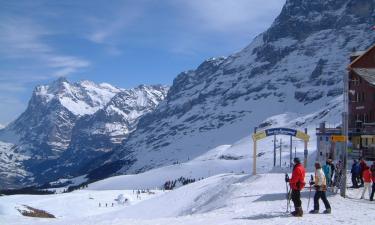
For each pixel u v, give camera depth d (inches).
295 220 1007.0
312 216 1072.8
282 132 2635.3
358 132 3243.1
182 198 2652.6
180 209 2397.9
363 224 944.3
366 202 1363.2
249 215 1168.8
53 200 6560.0
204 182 2967.5
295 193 1073.5
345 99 1521.9
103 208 6058.1
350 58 3818.9
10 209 2630.4
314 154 5369.1
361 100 3538.4
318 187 1125.1
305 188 1670.8
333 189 1562.5
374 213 1123.9
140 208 2674.7
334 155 2192.4
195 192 2699.3
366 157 2847.0
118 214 2578.7
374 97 3449.8
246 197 1793.8
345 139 1477.6
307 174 2331.4
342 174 1481.3
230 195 2039.9
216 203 2034.9
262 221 1018.7
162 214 2402.8
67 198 6722.4
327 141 3334.2
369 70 2970.0
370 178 1418.6
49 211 5723.4
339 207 1257.4
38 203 6269.7
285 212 1168.8
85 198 6776.6
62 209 5944.9
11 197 7052.2
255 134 2632.9
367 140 3196.4
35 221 1514.5
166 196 2810.0
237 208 1421.0
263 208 1332.4
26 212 2711.6
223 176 3043.8
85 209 5984.3
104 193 7500.0
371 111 3459.6
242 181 2452.0
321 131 3412.9
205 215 1273.4
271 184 2102.6
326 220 998.4
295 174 1066.1
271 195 1675.7
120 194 6879.9
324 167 1571.1
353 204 1312.7
